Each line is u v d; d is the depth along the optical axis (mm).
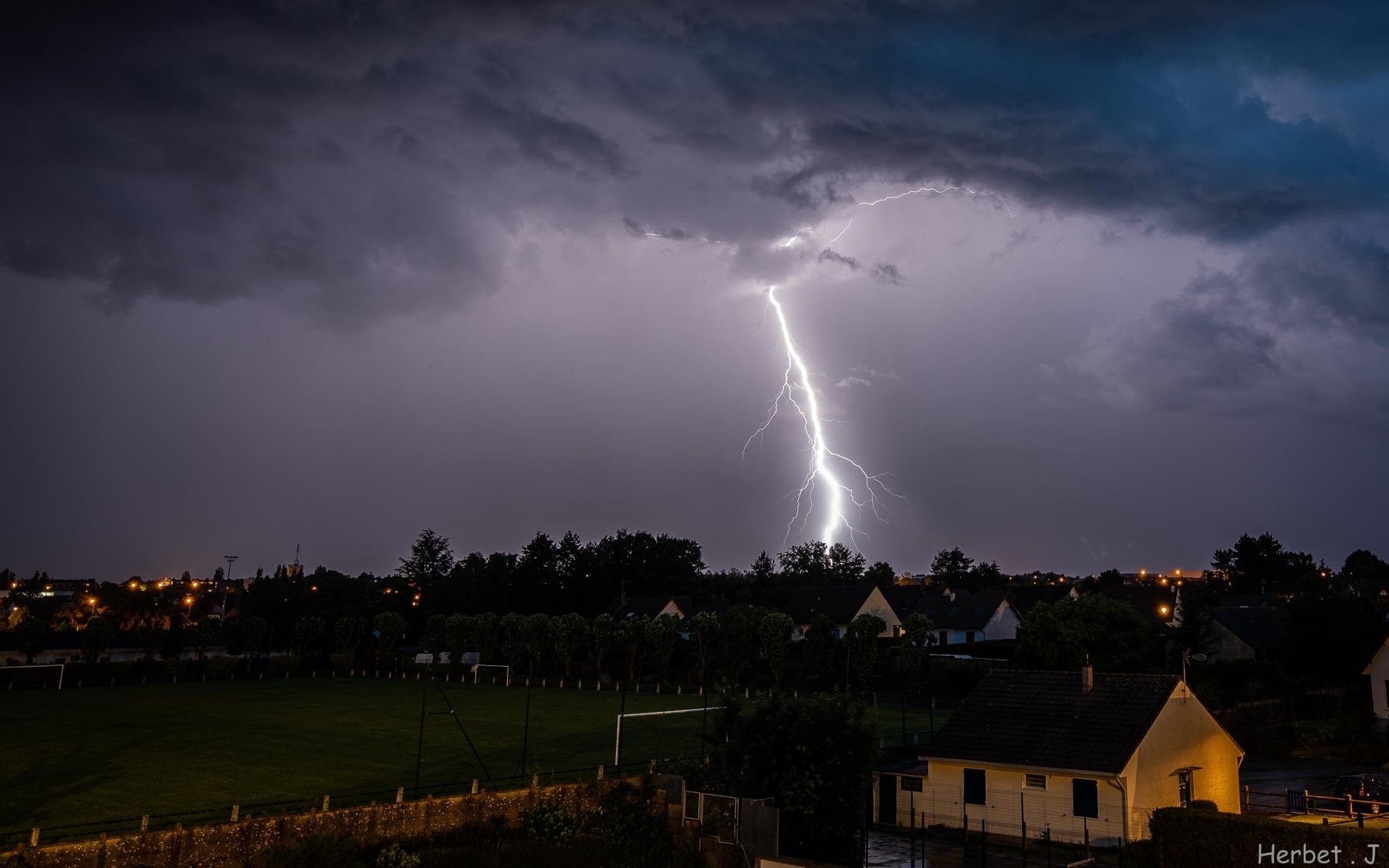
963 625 103562
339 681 95375
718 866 31172
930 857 31172
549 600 132500
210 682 93250
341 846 26266
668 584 139250
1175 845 26797
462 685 89375
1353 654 65375
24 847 23609
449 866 27562
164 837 25266
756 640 87125
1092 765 32062
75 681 87438
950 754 34938
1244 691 60312
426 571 162250
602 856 30250
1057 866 29719
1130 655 63719
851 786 33562
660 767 39312
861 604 105812
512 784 38844
